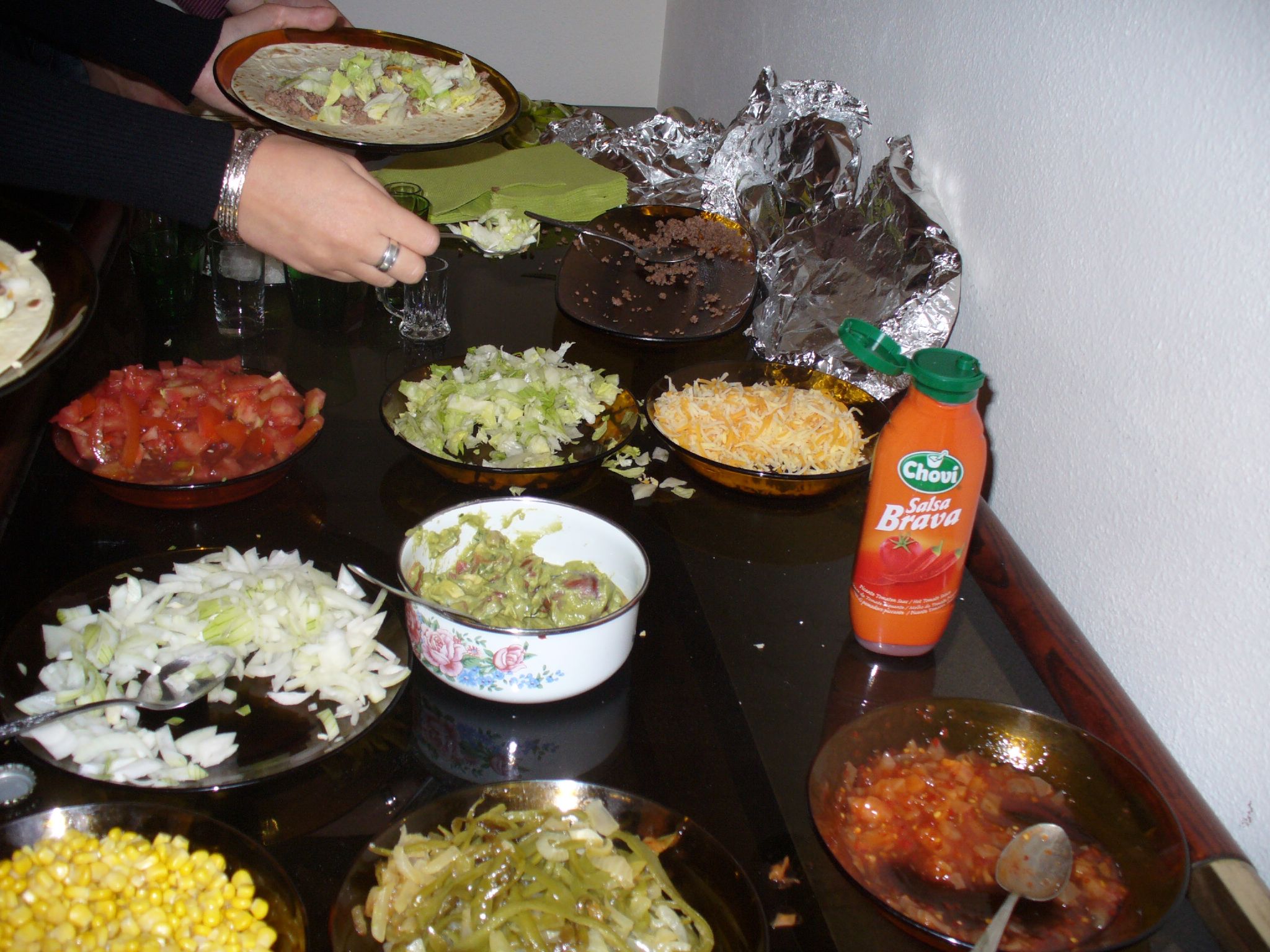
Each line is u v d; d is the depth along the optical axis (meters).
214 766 0.88
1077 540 1.25
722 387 1.43
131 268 1.76
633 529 1.27
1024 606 1.16
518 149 2.31
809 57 2.10
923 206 1.57
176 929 0.74
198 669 0.95
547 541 1.11
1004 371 1.42
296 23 1.97
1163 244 1.07
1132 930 0.75
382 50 2.00
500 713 0.99
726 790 0.91
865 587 1.04
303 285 1.63
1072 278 1.25
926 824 0.85
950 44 1.53
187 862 0.78
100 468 1.22
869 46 1.82
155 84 1.81
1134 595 1.13
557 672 0.94
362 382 1.54
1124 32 1.13
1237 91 0.96
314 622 1.01
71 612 1.00
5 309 1.09
